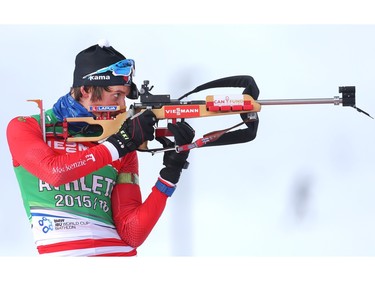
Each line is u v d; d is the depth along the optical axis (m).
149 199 11.88
